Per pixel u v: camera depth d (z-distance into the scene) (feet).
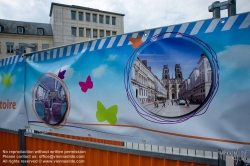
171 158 6.37
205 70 5.72
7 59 11.01
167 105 6.30
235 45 5.33
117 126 7.22
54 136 9.10
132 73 6.90
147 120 6.64
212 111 5.62
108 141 10.17
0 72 11.45
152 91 6.54
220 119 5.51
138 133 6.81
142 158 6.94
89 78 7.87
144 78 6.67
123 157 7.36
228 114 5.41
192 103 5.92
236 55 5.32
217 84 5.54
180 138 6.10
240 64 5.27
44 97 9.23
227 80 5.41
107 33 134.00
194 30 5.90
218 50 5.54
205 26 5.76
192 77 5.91
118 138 7.19
